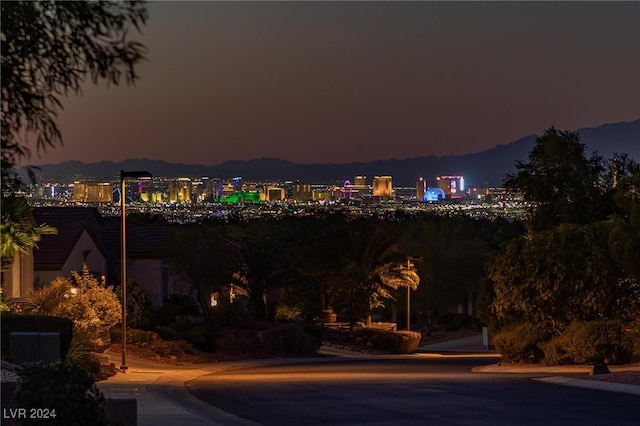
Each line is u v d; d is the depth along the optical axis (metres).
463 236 97.06
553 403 24.31
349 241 76.00
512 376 34.22
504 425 20.19
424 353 67.81
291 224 82.50
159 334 47.16
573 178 49.72
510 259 41.94
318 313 75.81
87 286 39.00
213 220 112.56
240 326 57.16
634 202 32.16
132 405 16.62
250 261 61.38
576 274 40.34
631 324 39.34
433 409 23.02
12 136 10.67
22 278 40.69
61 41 10.65
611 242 32.44
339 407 23.55
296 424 20.58
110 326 38.25
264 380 32.38
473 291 95.81
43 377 14.75
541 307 41.44
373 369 40.03
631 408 23.19
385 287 77.12
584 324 39.59
